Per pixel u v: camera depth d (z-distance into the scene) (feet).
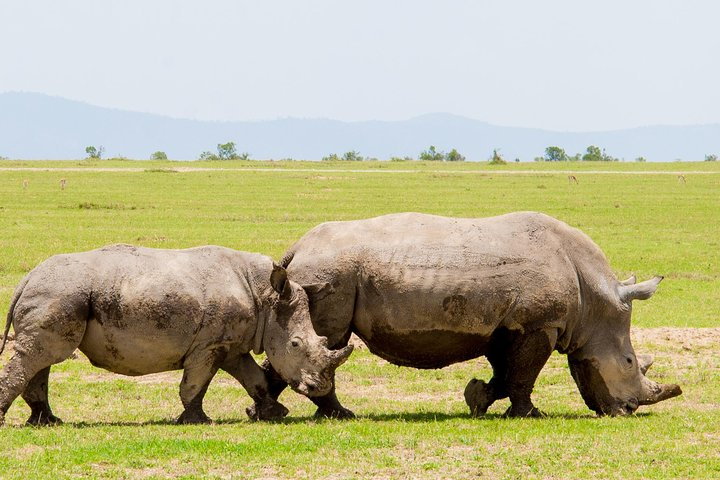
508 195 618.85
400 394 153.58
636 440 116.98
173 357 126.21
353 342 188.14
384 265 130.93
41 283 123.13
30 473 99.81
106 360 125.90
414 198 586.86
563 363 178.40
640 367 141.49
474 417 134.10
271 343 129.29
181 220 447.01
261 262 131.34
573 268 137.28
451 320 131.03
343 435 117.70
